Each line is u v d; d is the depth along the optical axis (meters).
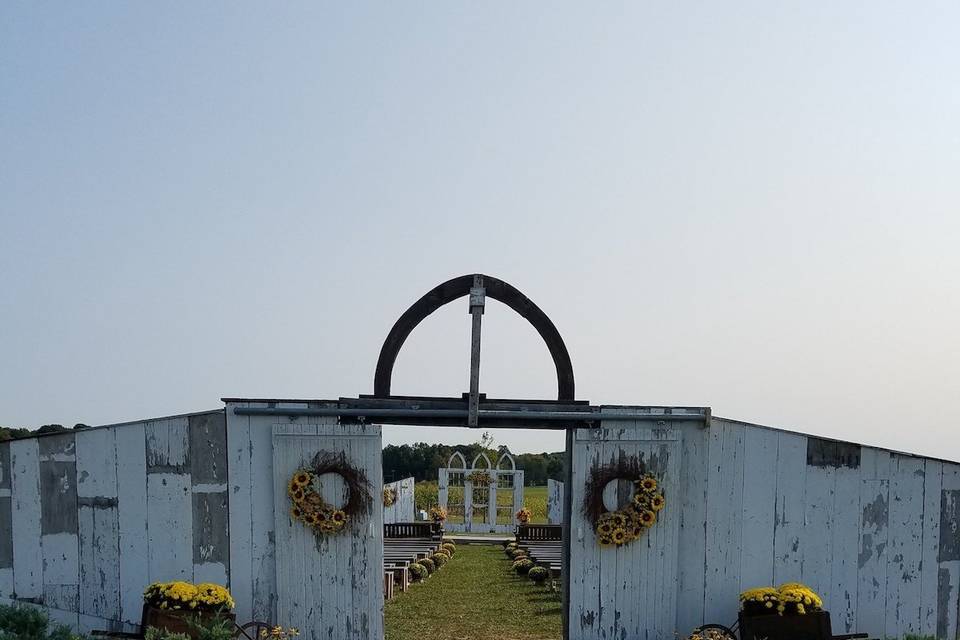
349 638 8.03
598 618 8.08
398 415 8.07
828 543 8.21
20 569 7.92
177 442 8.08
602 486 8.13
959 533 8.29
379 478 8.13
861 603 8.20
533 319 8.20
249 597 8.05
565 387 8.20
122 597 7.98
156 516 8.05
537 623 11.35
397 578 14.90
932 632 8.20
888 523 8.24
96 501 8.01
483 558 20.00
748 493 8.23
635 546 8.13
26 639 6.88
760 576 8.19
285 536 8.05
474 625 11.20
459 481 28.06
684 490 8.24
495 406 8.09
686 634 8.14
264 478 8.12
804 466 8.25
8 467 7.93
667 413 8.24
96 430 8.03
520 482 26.88
